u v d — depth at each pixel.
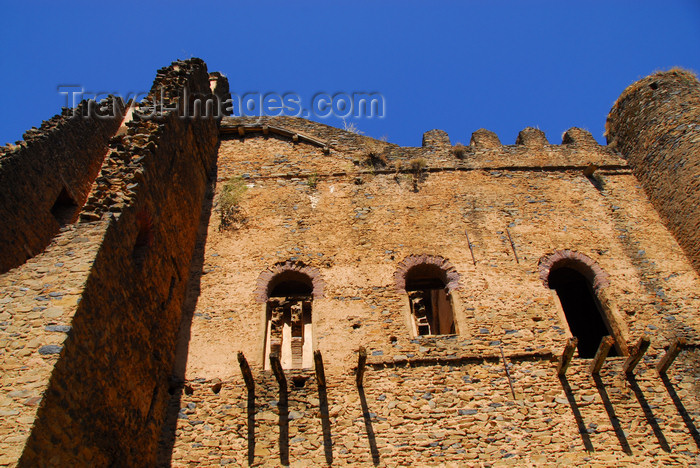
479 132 18.02
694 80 16.55
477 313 13.06
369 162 16.91
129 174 11.70
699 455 10.77
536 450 10.85
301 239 14.74
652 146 16.09
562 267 15.12
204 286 13.73
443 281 14.15
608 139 18.08
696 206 14.16
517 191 16.05
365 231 14.89
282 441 11.04
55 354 8.24
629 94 17.47
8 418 7.57
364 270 13.97
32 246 12.65
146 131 13.00
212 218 15.36
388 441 10.99
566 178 16.48
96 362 9.12
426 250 14.39
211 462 10.79
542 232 14.88
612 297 13.48
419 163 16.67
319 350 11.41
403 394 11.70
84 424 8.53
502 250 14.41
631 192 16.05
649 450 10.85
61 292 9.05
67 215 14.79
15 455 7.23
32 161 13.49
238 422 11.33
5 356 8.23
